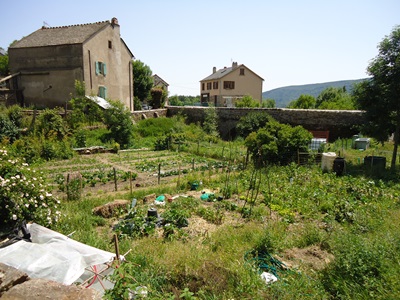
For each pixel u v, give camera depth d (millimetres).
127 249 5734
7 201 5508
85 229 6781
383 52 13188
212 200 9555
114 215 8086
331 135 20094
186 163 16141
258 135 15188
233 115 25453
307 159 14570
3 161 5938
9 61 24750
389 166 14086
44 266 3934
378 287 3803
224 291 3998
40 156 15883
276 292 3912
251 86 44812
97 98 22906
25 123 18469
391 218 7449
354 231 6539
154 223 7363
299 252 5629
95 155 17828
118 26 27203
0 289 2322
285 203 9172
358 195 9852
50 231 5082
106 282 3963
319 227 7258
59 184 10891
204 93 49938
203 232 7055
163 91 36125
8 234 5156
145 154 18703
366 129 14398
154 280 4359
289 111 21828
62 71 23438
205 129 26016
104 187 11375
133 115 26516
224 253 5500
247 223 7625
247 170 13766
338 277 4254
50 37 24859
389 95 12914
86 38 23109
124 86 29172
